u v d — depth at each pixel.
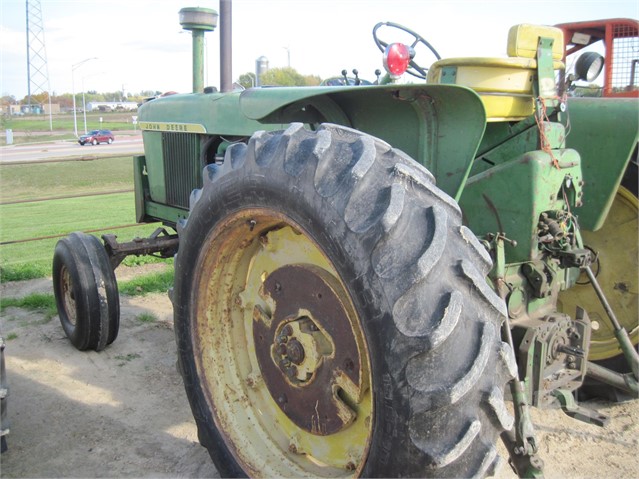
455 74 2.50
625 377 3.14
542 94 2.57
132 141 41.62
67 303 4.52
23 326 4.88
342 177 1.86
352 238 1.77
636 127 2.91
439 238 1.71
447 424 1.69
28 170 19.30
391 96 2.41
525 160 2.56
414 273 1.67
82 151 30.89
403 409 1.68
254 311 2.46
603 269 3.61
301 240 2.27
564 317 2.74
